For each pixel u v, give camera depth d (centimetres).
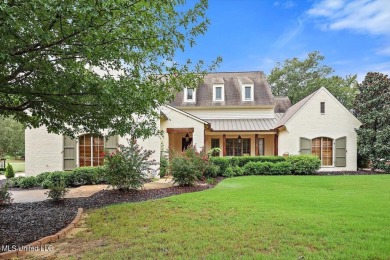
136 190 1102
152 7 516
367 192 1030
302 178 1515
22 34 389
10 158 4269
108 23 428
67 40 435
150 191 1106
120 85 532
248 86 2538
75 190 1172
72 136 762
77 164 1573
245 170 1758
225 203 828
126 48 532
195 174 1241
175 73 686
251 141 2508
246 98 2528
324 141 2038
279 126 2120
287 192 1027
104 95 498
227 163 1716
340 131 2022
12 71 505
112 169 1059
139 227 611
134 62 609
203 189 1171
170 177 1574
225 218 660
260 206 786
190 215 698
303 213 699
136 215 708
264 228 577
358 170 2020
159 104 699
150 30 518
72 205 878
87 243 519
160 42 557
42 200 989
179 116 1862
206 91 2630
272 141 2525
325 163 2025
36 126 704
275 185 1227
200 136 1852
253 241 504
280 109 2848
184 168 1222
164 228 594
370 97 2002
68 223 667
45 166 1559
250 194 983
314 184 1267
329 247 473
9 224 666
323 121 2027
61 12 357
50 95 529
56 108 602
